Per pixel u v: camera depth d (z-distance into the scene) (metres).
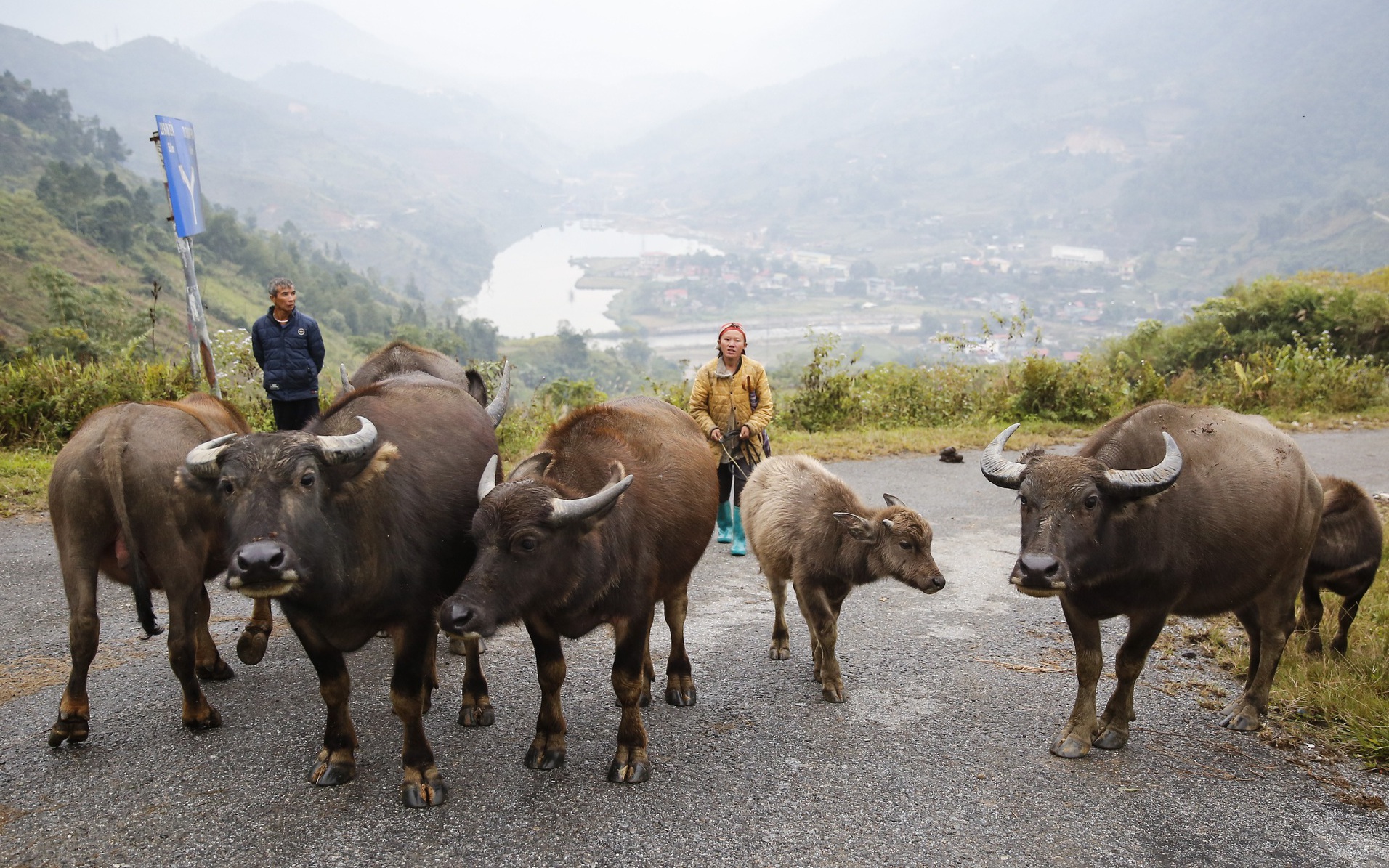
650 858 3.98
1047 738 5.28
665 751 5.05
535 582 4.30
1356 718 5.38
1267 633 5.52
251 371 14.09
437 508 4.84
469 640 5.27
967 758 5.00
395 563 4.47
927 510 10.95
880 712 5.61
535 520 4.25
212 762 4.73
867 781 4.72
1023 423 16.75
